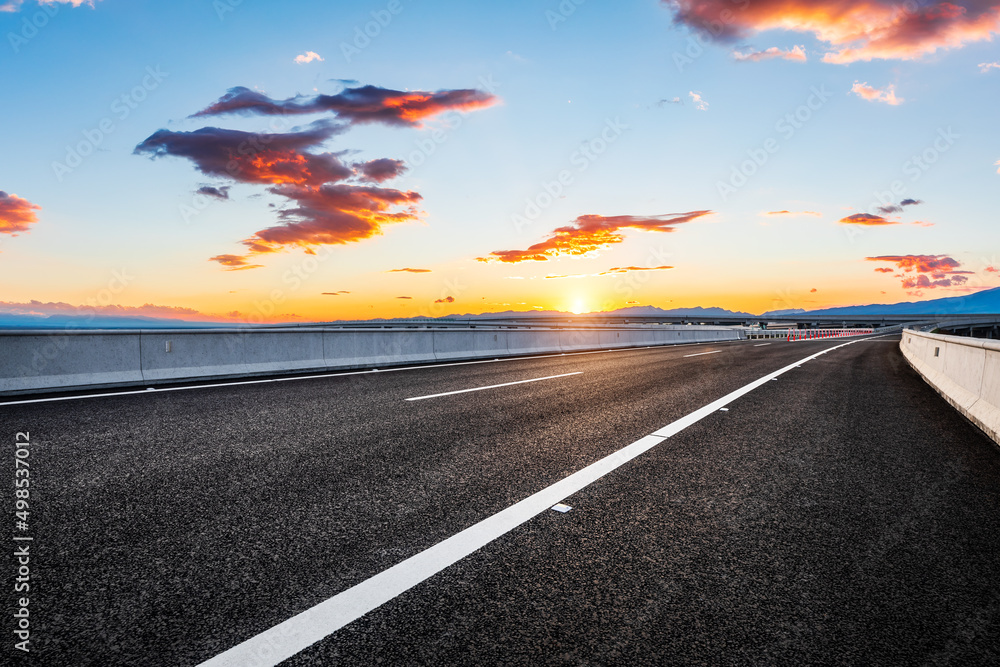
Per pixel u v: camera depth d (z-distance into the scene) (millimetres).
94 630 1979
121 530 2887
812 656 1853
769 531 2938
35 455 4406
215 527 2934
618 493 3539
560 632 1975
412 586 2297
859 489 3707
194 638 1932
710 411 6754
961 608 2176
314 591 2258
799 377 10906
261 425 5664
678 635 1965
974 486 3795
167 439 4992
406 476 3875
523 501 3367
